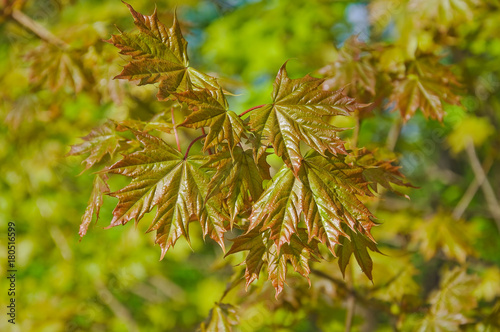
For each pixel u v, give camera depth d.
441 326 2.71
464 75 4.29
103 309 5.52
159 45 1.77
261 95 4.61
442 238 3.95
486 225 6.77
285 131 1.61
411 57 2.66
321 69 2.60
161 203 1.62
